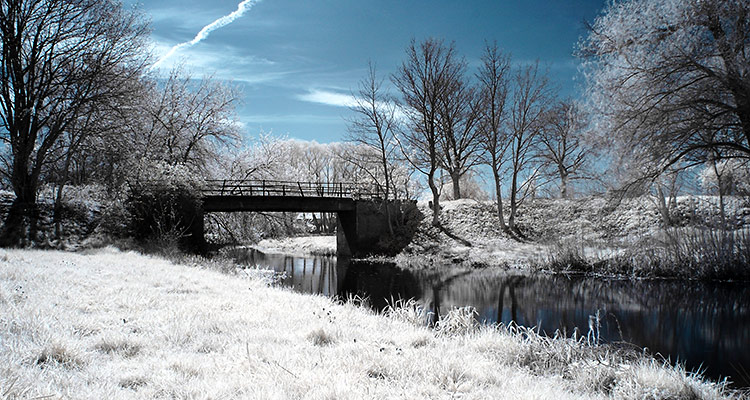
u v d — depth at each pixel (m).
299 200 33.03
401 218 37.84
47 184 26.62
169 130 32.03
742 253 20.50
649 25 18.62
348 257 36.06
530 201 38.66
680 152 19.06
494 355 6.15
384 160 36.78
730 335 12.16
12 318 5.73
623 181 20.91
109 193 25.84
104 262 14.55
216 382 4.16
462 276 24.38
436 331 7.88
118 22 24.44
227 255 27.08
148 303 7.80
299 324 6.90
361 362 4.98
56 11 22.66
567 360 6.13
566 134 36.97
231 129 35.66
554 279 22.95
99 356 4.86
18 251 16.23
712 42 17.67
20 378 3.80
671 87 18.53
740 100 17.05
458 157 41.66
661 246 23.28
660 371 5.76
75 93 23.48
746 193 21.23
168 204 25.23
